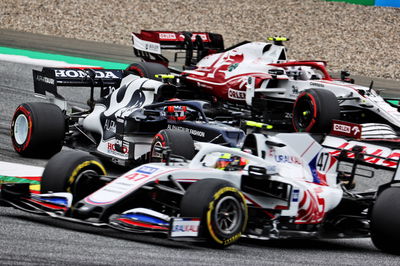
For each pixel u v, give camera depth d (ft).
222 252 90.63
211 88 204.23
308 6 412.77
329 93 177.17
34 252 83.30
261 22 393.09
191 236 86.07
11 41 324.80
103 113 141.79
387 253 102.42
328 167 108.99
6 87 223.71
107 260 82.07
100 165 101.19
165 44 219.00
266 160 103.91
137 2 424.87
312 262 92.17
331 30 376.48
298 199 100.48
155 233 85.30
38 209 94.38
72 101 216.33
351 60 334.44
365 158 126.41
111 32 374.84
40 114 142.61
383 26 378.73
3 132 168.86
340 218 107.24
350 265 92.68
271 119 193.47
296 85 192.34
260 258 90.12
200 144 99.71
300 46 354.95
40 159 145.18
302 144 106.93
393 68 324.39
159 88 136.77
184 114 140.46
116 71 156.76
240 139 135.54
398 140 163.84
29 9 397.60
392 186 106.32
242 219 90.74
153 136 133.59
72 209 90.74
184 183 94.89
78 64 275.80
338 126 150.61
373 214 99.86
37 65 265.75
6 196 97.96
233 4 422.82
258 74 194.90
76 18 391.24
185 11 413.18
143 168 96.12
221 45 222.28
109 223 88.84
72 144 148.56
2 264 78.02
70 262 80.43
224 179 97.19
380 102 180.96
